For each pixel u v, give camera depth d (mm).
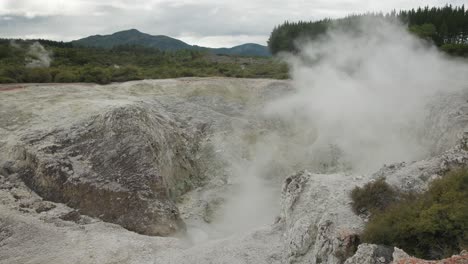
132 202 24094
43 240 20125
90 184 24641
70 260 18594
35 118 30906
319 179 20172
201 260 18359
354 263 12102
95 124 28766
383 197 16078
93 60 69250
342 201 17250
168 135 32500
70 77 44719
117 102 34031
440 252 11414
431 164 18125
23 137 28031
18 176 26094
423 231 11844
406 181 17047
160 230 23422
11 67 44625
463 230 11219
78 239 20516
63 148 27016
